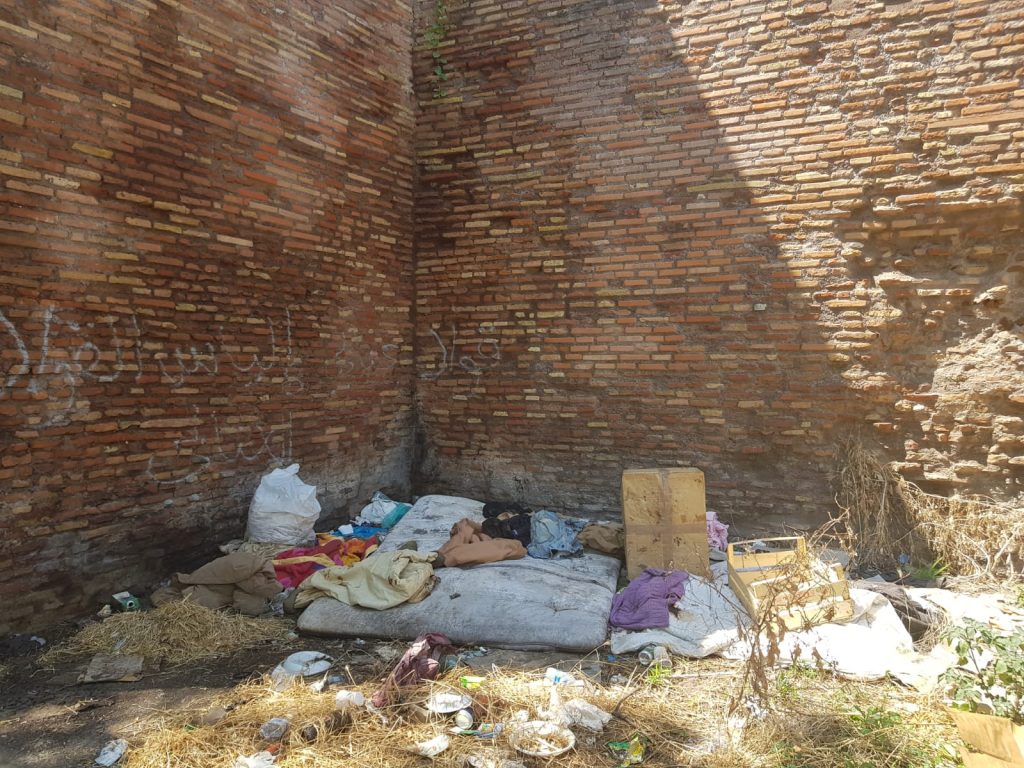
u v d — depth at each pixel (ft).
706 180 18.95
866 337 17.51
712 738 10.08
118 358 14.79
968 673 10.80
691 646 12.91
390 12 21.76
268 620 14.55
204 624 13.84
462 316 22.22
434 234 22.54
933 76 16.75
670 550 16.22
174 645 13.32
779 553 15.01
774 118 18.25
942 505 16.89
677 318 19.42
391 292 22.09
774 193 18.29
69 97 13.78
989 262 16.48
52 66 13.51
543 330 21.09
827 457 18.04
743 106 18.53
